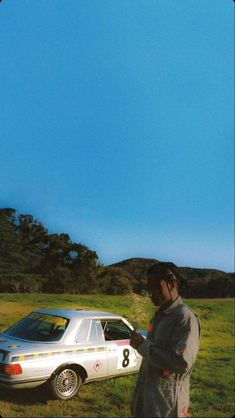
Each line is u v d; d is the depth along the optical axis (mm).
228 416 7051
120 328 8320
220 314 23594
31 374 6781
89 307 20719
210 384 9203
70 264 39094
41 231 39625
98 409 6785
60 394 7109
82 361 7391
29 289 33500
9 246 35562
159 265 2965
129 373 8266
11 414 6242
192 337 2729
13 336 7539
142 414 2783
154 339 2867
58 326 7633
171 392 2719
